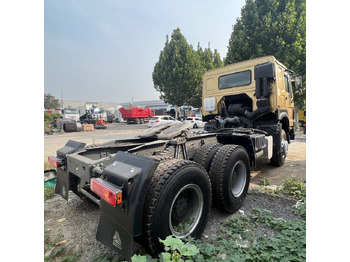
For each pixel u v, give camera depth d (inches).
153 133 138.2
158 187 75.2
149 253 77.4
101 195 71.6
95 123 946.7
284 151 220.2
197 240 83.4
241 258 75.0
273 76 175.8
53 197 146.9
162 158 89.3
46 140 491.2
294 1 543.2
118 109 1502.2
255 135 160.2
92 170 93.4
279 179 181.6
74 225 110.0
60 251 88.7
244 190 128.7
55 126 850.1
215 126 214.8
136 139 151.9
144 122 1366.9
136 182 69.6
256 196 142.3
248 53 567.5
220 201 112.5
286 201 134.0
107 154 129.3
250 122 200.1
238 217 110.7
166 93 1046.4
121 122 1492.4
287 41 536.4
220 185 111.0
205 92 228.2
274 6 541.6
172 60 991.0
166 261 58.1
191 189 91.1
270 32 538.6
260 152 171.8
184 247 58.6
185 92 1008.9
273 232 98.7
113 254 85.7
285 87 217.5
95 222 113.2
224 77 212.4
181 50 990.4
